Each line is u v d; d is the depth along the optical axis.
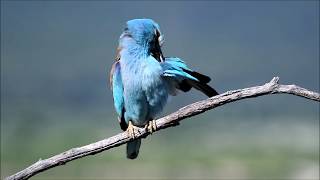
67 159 10.52
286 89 10.09
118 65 12.76
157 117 12.80
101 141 10.73
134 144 12.76
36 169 10.44
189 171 67.69
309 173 63.25
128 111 12.79
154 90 12.37
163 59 12.60
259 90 10.17
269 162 70.12
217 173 66.44
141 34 12.62
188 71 11.85
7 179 10.38
